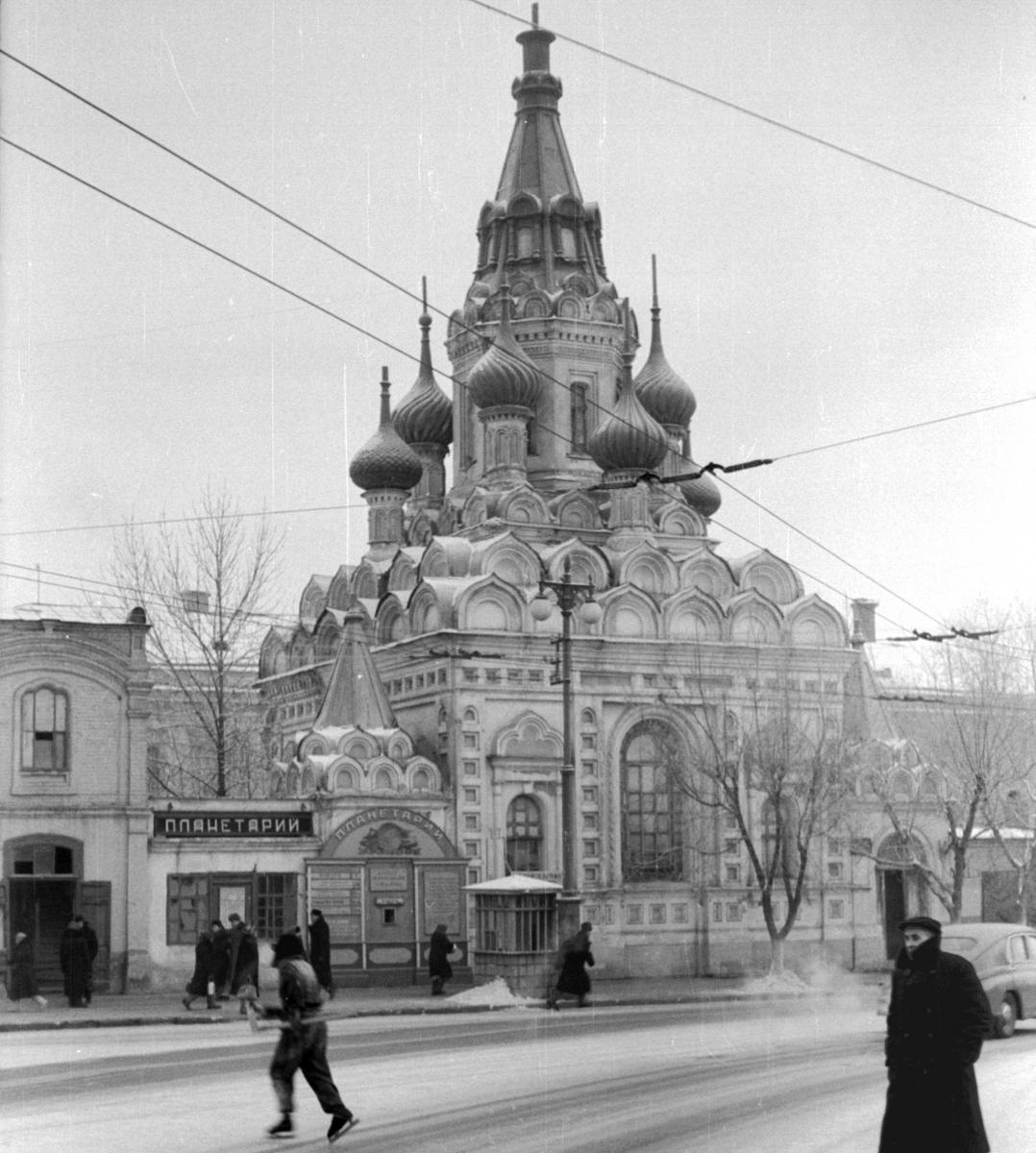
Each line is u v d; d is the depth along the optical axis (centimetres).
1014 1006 3009
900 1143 1404
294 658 6600
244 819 4897
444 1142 1869
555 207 6569
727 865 5669
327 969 4397
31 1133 1947
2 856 4550
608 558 5866
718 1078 2417
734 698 5725
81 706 4666
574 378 6450
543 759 5453
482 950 4506
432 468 6988
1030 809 5791
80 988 4200
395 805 5166
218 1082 2430
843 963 5812
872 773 5809
